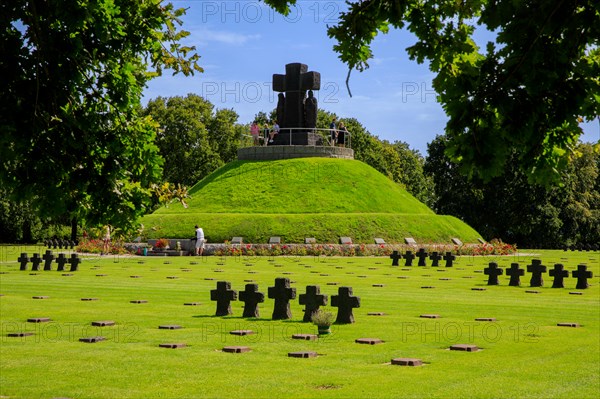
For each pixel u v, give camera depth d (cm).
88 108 989
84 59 904
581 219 10125
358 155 11544
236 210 7262
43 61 877
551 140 735
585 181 10188
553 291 3055
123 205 1024
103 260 5259
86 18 852
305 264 4850
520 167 738
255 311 2109
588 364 1445
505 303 2530
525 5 640
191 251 6278
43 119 903
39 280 3409
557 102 665
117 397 1168
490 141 678
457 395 1183
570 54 648
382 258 5825
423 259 4816
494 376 1327
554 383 1274
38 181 938
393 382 1272
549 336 1794
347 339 1716
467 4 758
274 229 6588
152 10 1025
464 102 677
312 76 8350
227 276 3697
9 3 862
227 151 11125
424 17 768
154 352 1541
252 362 1438
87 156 984
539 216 9825
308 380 1286
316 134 8525
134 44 1025
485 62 674
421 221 7125
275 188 7644
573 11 630
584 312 2286
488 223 10388
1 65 864
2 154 884
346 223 6725
